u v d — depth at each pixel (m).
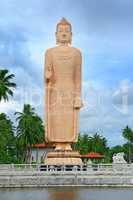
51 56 78.31
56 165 74.06
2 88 84.00
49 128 77.75
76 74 78.69
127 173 63.19
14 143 123.81
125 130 165.12
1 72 86.31
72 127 78.06
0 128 103.69
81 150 157.38
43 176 62.22
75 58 78.44
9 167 65.06
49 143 79.94
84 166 69.62
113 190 54.66
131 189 56.66
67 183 62.09
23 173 62.50
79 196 45.16
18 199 41.81
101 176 62.44
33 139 116.56
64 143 77.75
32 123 116.06
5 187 61.06
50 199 41.59
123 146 170.38
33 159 126.75
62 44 79.81
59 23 80.50
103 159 134.88
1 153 99.12
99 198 42.91
